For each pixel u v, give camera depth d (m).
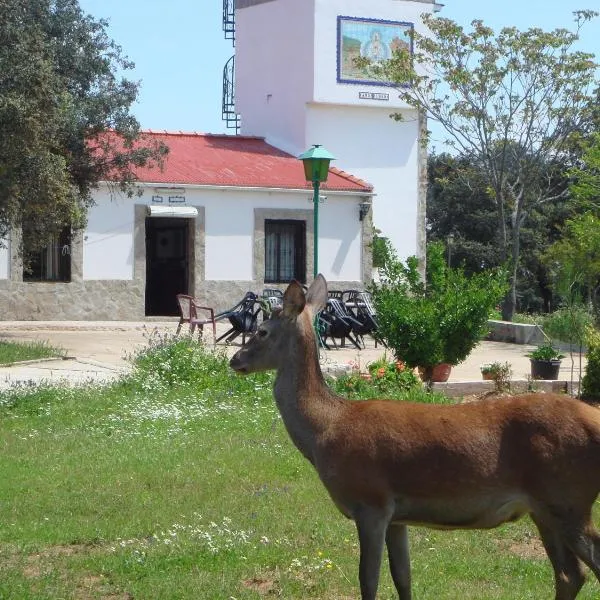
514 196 41.38
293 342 7.24
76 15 29.06
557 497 6.67
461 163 56.34
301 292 7.22
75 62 28.69
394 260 23.84
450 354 19.50
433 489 6.86
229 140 41.25
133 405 16.30
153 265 37.38
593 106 37.66
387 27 41.31
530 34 37.12
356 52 40.97
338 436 7.05
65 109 26.34
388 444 6.93
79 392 17.53
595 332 18.17
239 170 37.16
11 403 16.48
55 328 31.69
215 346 24.23
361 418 7.08
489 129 37.81
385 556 9.23
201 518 10.31
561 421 6.71
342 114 41.34
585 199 33.16
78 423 15.16
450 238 55.81
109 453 13.27
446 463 6.81
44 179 24.94
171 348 19.92
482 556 9.26
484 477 6.78
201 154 38.44
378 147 41.78
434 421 6.95
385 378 17.70
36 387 17.73
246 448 13.49
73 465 12.62
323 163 20.38
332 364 21.47
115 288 34.12
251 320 27.44
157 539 9.57
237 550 9.25
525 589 8.34
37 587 8.34
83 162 29.45
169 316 36.06
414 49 41.56
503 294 19.95
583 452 6.63
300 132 40.91
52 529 9.98
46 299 33.19
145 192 34.41
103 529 9.96
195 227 35.12
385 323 19.55
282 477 12.09
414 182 42.38
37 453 13.28
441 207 57.38
